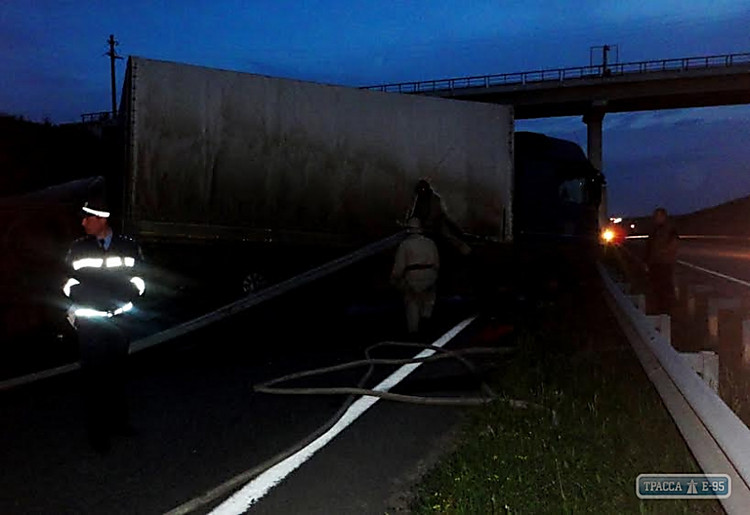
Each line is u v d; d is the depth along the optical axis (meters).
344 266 11.35
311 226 12.05
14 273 10.19
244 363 8.77
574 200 14.59
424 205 12.70
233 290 11.66
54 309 10.30
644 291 16.14
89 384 5.33
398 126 12.62
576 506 3.90
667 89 57.59
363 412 6.43
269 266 11.95
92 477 4.82
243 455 5.28
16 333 10.14
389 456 5.25
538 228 13.86
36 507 4.33
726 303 9.60
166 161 11.03
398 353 9.28
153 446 5.49
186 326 9.30
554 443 4.92
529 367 7.45
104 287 5.25
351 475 4.87
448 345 9.80
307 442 5.49
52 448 5.43
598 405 5.75
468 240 13.05
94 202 5.32
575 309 12.12
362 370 8.26
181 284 11.29
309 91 12.02
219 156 11.36
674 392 4.95
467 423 5.90
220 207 11.39
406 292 10.48
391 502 4.41
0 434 5.79
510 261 13.41
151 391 7.28
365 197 12.38
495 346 9.55
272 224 11.77
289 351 9.54
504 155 13.30
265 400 6.90
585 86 58.28
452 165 12.95
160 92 11.00
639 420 5.24
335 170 12.18
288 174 11.84
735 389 6.21
